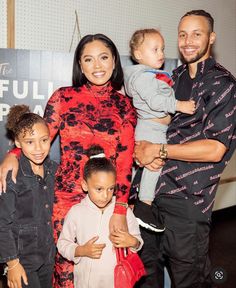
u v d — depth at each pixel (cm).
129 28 325
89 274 175
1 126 244
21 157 184
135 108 206
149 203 202
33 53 241
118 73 193
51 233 189
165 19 350
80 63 189
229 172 462
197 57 189
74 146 185
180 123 195
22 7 269
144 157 190
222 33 414
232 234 420
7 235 173
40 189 185
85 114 186
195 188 191
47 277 197
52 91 246
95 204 178
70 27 291
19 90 243
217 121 178
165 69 261
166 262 239
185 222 195
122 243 170
